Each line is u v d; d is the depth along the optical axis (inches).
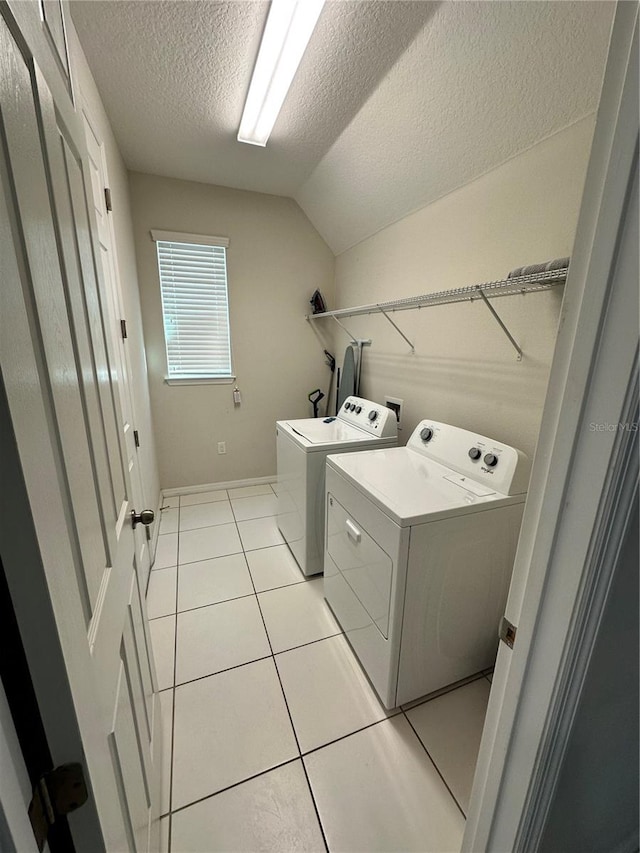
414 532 46.8
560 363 19.2
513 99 51.8
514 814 25.2
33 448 14.6
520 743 24.1
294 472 85.4
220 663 60.9
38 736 15.7
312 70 60.7
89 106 58.4
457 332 73.2
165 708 53.4
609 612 20.2
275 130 78.9
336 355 133.0
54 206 20.7
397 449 74.2
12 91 15.4
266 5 49.6
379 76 61.0
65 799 16.7
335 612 69.6
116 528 31.3
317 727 51.1
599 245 16.4
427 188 76.0
